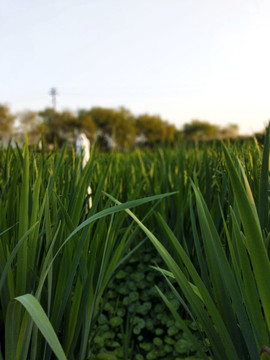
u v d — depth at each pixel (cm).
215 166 306
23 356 124
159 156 408
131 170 415
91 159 198
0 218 165
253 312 118
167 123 4912
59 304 149
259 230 105
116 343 247
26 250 135
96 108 5022
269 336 114
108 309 274
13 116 3491
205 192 291
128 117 5131
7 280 140
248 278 118
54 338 94
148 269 310
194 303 130
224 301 131
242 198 107
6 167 277
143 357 247
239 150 305
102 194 302
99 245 194
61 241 165
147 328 260
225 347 123
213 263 132
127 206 129
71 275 149
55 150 288
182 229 271
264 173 170
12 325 118
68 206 198
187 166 347
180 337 245
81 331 169
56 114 4162
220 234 251
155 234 311
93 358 211
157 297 286
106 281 172
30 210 190
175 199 310
